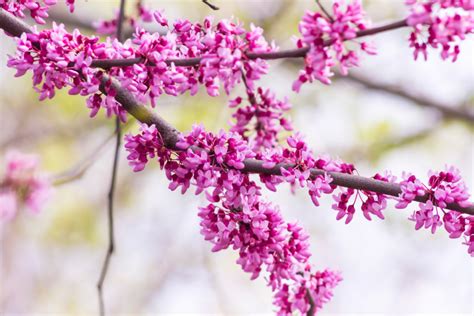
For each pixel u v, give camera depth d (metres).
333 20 2.46
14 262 11.84
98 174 11.20
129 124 4.27
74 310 12.19
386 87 9.12
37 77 2.72
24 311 12.22
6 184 6.17
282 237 2.78
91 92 2.68
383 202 2.75
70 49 2.70
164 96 6.89
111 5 8.56
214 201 2.79
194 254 10.82
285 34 8.34
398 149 9.74
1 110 10.77
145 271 11.97
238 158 2.68
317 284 3.13
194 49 2.82
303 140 2.76
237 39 2.70
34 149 10.26
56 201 10.75
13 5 2.86
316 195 2.71
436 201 2.66
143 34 2.74
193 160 2.65
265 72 2.69
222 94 7.82
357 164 9.48
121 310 12.05
